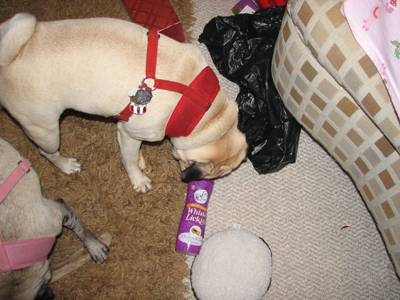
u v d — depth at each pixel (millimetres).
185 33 2049
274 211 1809
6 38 1071
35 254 1172
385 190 1383
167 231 1705
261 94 1822
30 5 2008
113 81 1172
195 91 1219
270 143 1811
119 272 1626
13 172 1163
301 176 1880
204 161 1395
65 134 1831
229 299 1494
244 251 1556
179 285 1625
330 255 1751
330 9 1155
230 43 1910
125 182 1773
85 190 1748
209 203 1803
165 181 1789
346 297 1685
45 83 1161
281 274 1703
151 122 1271
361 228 1807
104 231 1692
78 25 1183
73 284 1588
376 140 1301
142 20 1900
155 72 1184
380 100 1143
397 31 1047
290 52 1412
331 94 1333
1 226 1085
